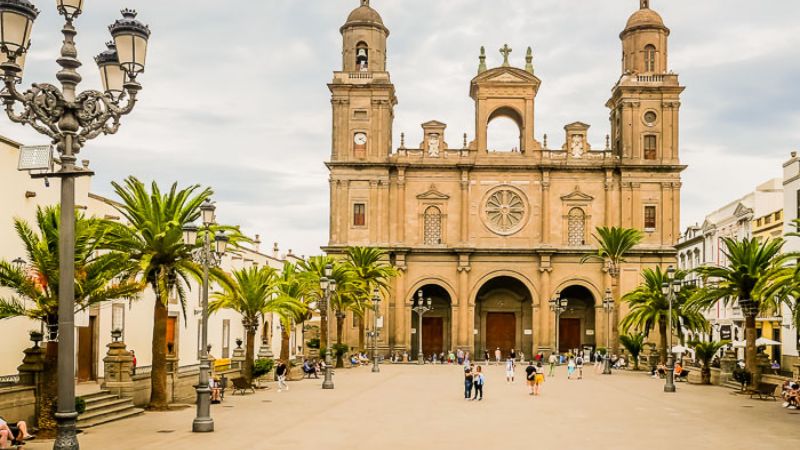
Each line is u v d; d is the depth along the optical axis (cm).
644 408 3491
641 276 7756
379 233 7831
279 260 8538
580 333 8256
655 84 7875
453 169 8006
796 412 3341
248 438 2450
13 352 3322
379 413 3212
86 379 4050
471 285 7900
